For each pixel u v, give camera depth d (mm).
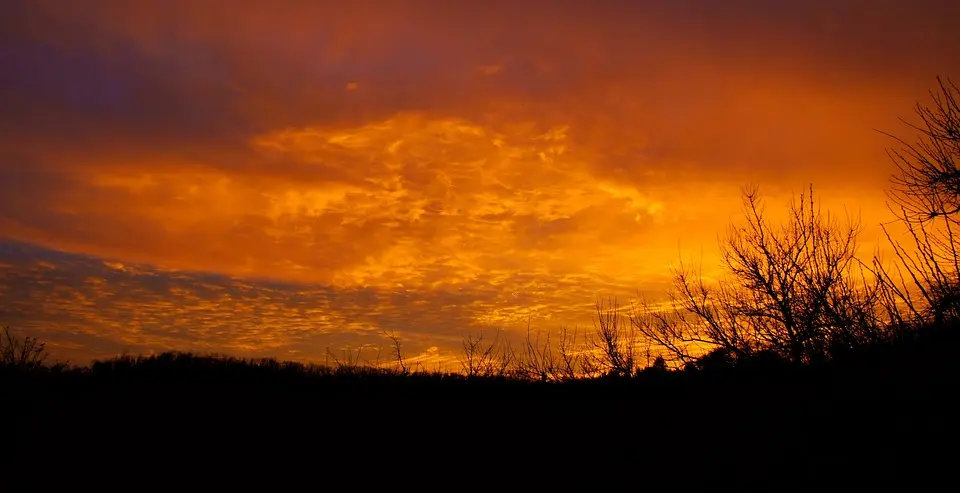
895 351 9805
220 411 12328
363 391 14273
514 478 8516
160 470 9148
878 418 7938
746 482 7246
